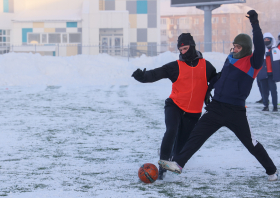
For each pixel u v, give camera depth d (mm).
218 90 10820
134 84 51219
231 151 14891
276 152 14672
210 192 9805
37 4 130250
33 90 42594
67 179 11062
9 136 17953
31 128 20188
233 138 17609
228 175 11570
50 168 12367
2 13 124688
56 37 125938
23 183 10617
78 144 16328
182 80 11055
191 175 11578
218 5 91250
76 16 126125
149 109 27859
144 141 17000
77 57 67312
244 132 10711
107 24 124875
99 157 14016
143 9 134750
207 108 10875
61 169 12250
